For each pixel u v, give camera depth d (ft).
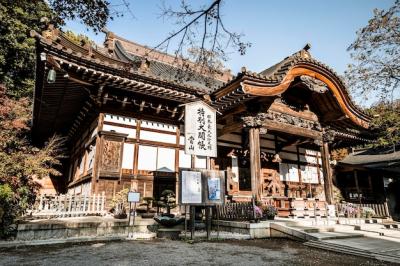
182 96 40.81
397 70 35.60
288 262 18.80
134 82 36.58
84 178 40.60
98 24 23.75
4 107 42.16
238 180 48.78
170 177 42.06
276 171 54.70
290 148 58.95
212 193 28.50
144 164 40.73
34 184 30.94
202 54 18.06
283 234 29.76
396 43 34.50
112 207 34.83
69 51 31.04
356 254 21.91
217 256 19.98
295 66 41.29
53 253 20.35
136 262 17.65
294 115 47.60
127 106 41.04
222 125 49.73
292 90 48.52
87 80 35.17
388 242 26.00
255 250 22.79
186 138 29.25
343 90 46.14
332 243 24.80
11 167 28.91
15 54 62.23
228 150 49.44
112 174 37.09
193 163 29.22
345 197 67.36
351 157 86.69
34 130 61.62
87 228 27.17
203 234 30.32
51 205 30.30
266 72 59.21
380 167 73.31
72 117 51.31
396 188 69.41
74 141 61.67
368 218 44.55
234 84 37.83
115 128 39.75
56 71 32.37
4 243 22.47
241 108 42.32
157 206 36.35
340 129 55.47
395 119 50.03
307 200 46.52
